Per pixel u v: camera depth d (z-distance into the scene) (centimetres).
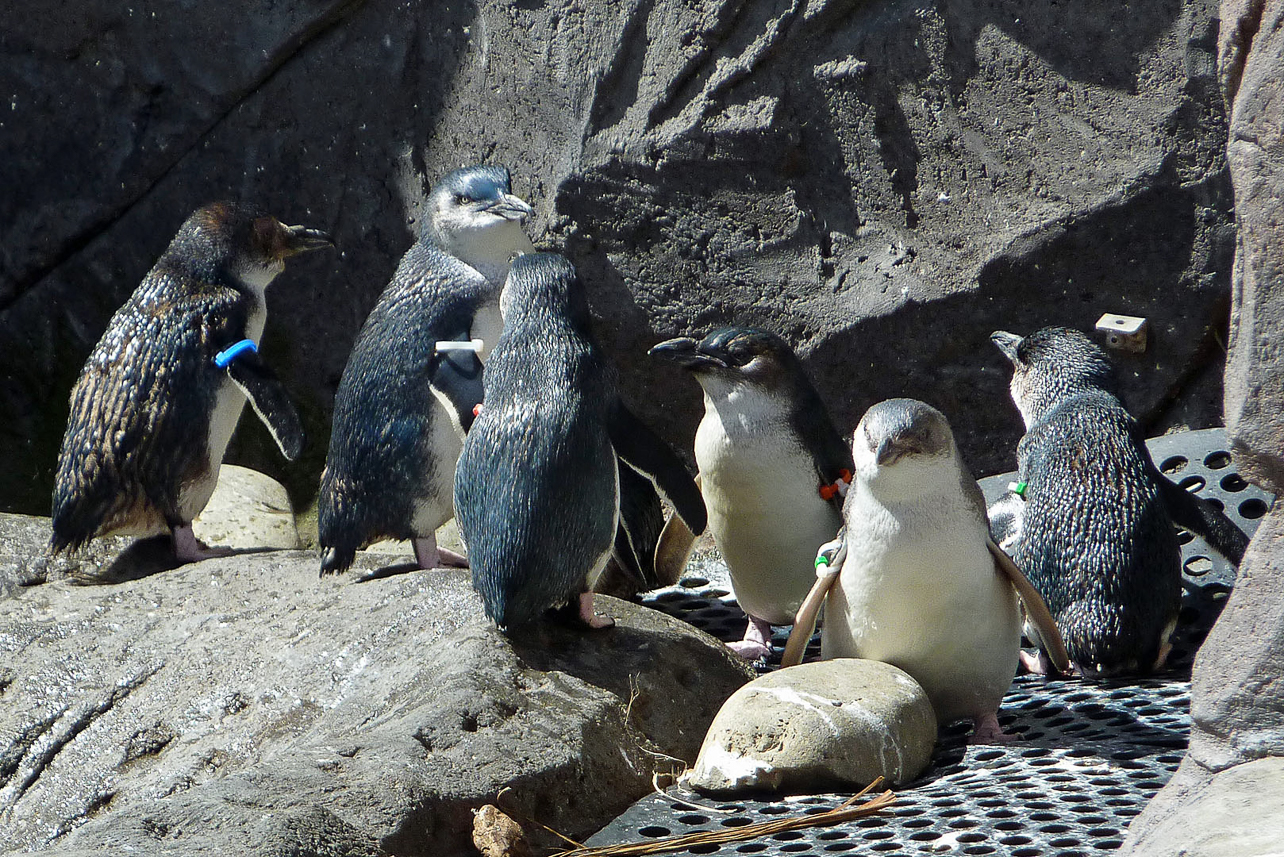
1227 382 398
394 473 830
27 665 763
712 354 775
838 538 702
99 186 1292
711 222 1071
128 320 946
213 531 1047
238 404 955
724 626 877
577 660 680
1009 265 979
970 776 596
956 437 1051
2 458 1306
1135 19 914
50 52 1284
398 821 514
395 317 852
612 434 695
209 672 737
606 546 695
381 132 1201
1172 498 766
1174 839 364
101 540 978
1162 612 734
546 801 573
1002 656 660
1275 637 388
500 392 689
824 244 1045
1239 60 392
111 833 484
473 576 692
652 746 644
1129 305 973
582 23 1078
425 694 636
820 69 1009
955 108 981
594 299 1119
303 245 1013
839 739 583
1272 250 372
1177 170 925
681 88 1052
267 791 521
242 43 1220
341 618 756
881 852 512
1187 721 654
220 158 1258
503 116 1132
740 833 538
